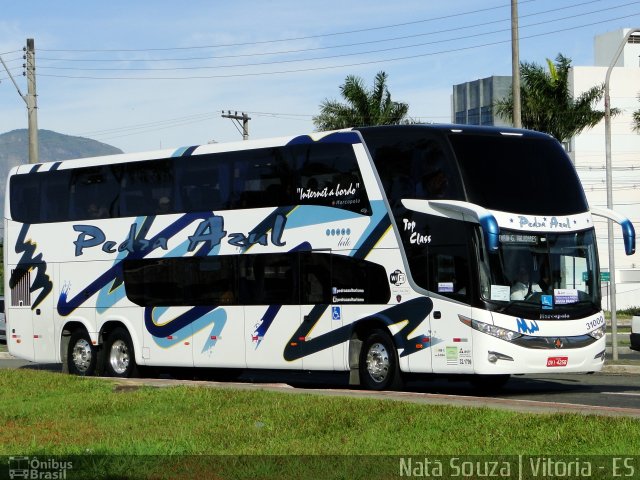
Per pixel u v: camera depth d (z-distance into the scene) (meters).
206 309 23.66
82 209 26.31
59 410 17.61
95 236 25.97
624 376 26.05
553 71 55.38
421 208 20.36
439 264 20.05
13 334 27.66
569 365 20.17
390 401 16.38
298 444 13.38
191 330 23.94
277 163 22.66
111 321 25.55
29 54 41.78
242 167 23.27
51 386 20.73
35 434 15.19
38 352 27.09
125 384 20.67
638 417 14.04
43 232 27.09
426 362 20.16
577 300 20.47
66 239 26.58
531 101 54.75
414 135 20.62
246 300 22.97
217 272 23.52
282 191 22.53
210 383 20.91
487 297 19.56
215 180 23.72
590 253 20.81
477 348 19.48
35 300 27.17
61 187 26.81
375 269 20.92
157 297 24.62
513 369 19.59
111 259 25.61
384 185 20.92
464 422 14.22
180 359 24.14
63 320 26.52
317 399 17.00
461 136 20.25
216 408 16.69
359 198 21.27
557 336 20.06
